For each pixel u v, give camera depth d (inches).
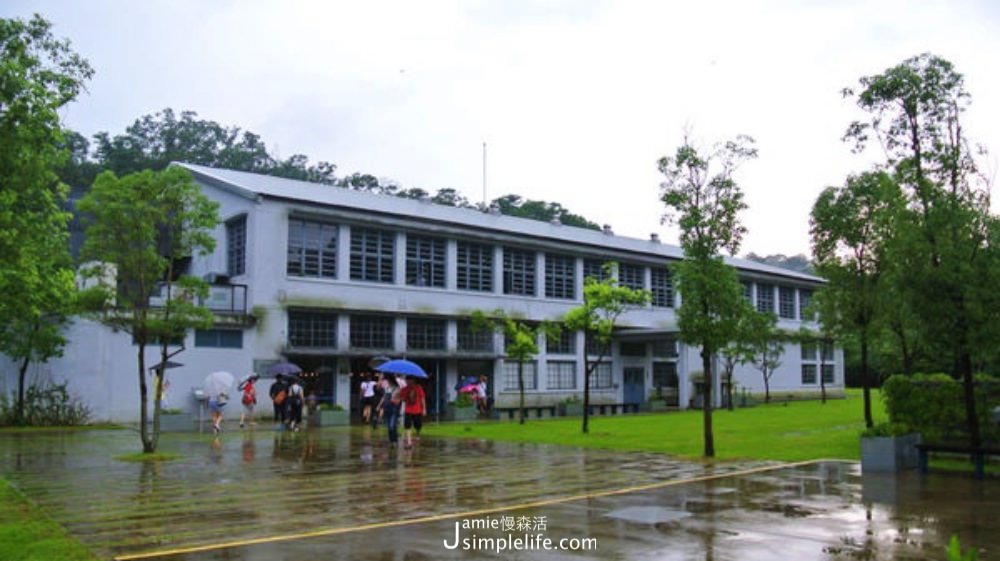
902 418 629.6
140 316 720.3
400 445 816.3
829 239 887.1
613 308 1050.7
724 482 530.0
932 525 380.2
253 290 1236.5
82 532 369.1
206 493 487.5
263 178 1446.9
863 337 865.5
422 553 326.3
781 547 335.6
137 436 927.0
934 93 594.6
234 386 1201.4
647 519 398.0
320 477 563.5
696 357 1935.3
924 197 570.6
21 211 433.1
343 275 1337.4
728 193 713.6
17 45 420.8
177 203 722.8
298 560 314.5
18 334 996.6
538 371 1601.9
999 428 601.3
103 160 2787.9
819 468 601.0
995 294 528.4
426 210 1549.0
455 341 1470.2
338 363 1323.8
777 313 2140.7
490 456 708.0
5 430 1009.5
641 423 1166.3
